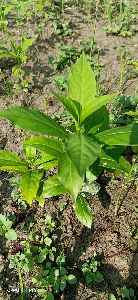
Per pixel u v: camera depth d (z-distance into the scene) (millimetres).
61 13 966
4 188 595
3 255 521
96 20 940
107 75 783
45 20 933
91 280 484
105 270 504
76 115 385
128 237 534
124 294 471
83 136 310
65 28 894
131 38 882
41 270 490
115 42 869
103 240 532
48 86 759
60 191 442
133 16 926
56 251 520
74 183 326
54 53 841
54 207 567
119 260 512
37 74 788
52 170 613
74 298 481
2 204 574
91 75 391
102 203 569
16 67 709
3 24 806
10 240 532
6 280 497
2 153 443
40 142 399
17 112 348
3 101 732
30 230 542
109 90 749
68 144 302
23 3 832
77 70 393
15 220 554
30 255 499
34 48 853
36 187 415
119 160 434
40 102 728
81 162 279
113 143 347
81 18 949
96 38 882
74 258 515
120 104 692
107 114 444
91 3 993
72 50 814
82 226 545
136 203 567
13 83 768
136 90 735
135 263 509
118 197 528
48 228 542
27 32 897
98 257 516
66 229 543
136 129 350
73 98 394
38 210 564
